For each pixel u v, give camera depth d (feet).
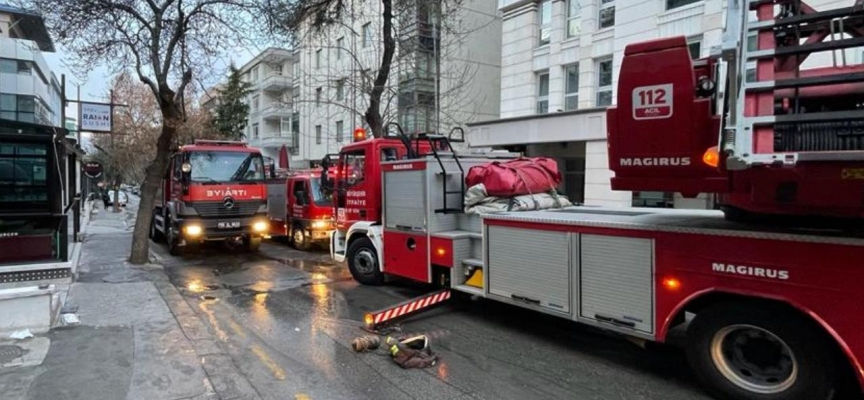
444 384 14.52
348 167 29.35
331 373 15.24
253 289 26.99
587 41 47.83
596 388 14.32
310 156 105.19
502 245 19.19
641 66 13.39
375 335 18.88
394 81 58.49
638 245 14.80
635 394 13.91
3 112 138.62
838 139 9.85
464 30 61.36
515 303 18.66
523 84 54.44
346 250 29.01
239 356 16.52
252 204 40.24
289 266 34.58
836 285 11.34
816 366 11.86
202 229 38.09
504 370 15.64
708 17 38.40
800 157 9.97
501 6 56.54
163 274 29.78
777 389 12.48
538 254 17.71
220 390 13.69
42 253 25.82
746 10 10.78
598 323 15.87
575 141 46.80
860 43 9.70
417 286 27.50
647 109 13.30
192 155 38.42
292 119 124.26
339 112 79.82
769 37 10.69
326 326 20.12
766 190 11.59
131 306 21.85
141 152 104.94
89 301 22.57
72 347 16.40
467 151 26.04
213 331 19.21
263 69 135.74
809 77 10.00
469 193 21.93
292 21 37.83
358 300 24.48
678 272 13.91
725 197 14.48
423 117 60.18
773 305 12.52
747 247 12.64
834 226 12.07
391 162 25.23
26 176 25.62
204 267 34.06
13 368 14.55
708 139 12.41
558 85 50.80
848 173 10.00
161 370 14.79
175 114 33.22
